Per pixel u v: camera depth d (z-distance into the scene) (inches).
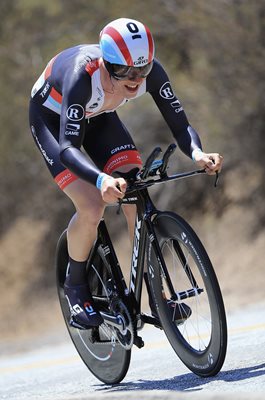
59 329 1807.3
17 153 2160.4
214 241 1660.9
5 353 1590.8
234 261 1578.5
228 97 1686.8
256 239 1603.1
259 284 1461.6
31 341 1710.1
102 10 1919.3
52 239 2096.5
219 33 1669.5
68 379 684.1
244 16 1641.2
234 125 1690.5
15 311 1982.0
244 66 1654.8
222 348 498.3
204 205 1747.0
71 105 539.5
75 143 533.0
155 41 1790.1
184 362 539.2
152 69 562.6
